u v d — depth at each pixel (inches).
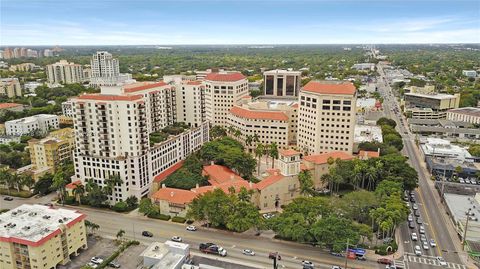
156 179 7564.0
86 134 6963.6
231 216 5693.9
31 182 7519.7
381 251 5334.6
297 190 7111.2
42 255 4704.7
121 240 5713.6
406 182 7145.7
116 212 6717.5
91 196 6712.6
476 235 5605.3
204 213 5890.8
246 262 5118.1
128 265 5083.7
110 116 6732.3
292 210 5856.3
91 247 5541.3
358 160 7573.8
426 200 7239.2
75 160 7224.4
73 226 5236.2
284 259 5201.8
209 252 5334.6
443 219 6456.7
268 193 6801.2
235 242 5659.5
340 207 6146.7
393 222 5516.7
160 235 5880.9
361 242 5634.8
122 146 6899.6
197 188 6801.2
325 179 7362.2
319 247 5511.8
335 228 5191.9
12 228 4980.3
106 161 6919.3
